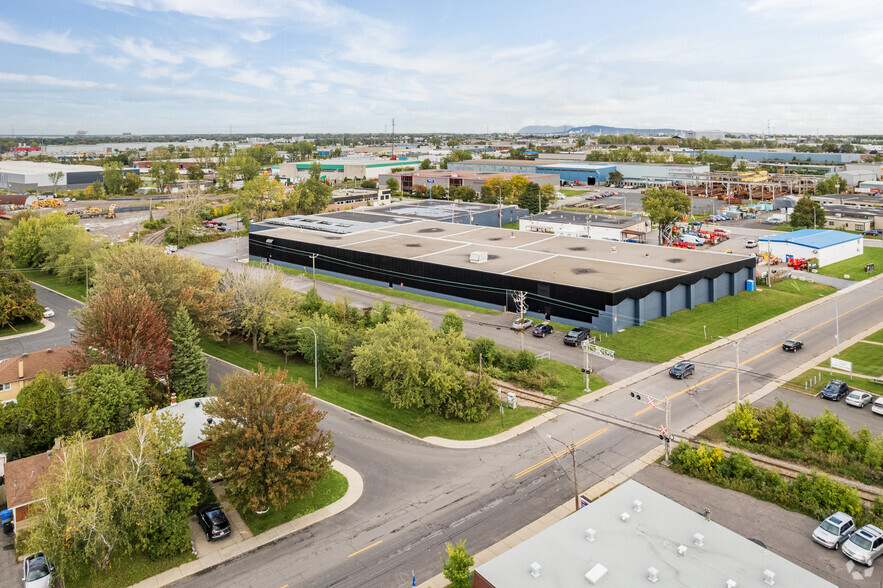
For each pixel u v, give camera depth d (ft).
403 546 131.03
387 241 405.80
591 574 96.84
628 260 334.24
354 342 225.35
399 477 159.63
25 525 137.90
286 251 416.87
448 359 204.74
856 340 253.85
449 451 173.27
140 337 195.21
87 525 118.83
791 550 124.88
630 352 245.86
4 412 166.20
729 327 275.80
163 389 203.41
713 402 198.08
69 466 124.57
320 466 145.79
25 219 466.29
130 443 132.98
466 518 140.15
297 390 147.84
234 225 581.53
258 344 264.93
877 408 185.78
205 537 136.87
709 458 154.61
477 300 319.06
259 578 122.42
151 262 246.27
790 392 205.05
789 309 303.27
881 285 344.08
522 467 162.09
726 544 106.22
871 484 149.79
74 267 367.45
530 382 213.25
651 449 169.17
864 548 120.88
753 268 335.47
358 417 197.06
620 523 112.98
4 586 121.08
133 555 130.52
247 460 135.13
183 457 141.38
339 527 138.82
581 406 197.88
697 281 304.30
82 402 172.24
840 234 431.84
